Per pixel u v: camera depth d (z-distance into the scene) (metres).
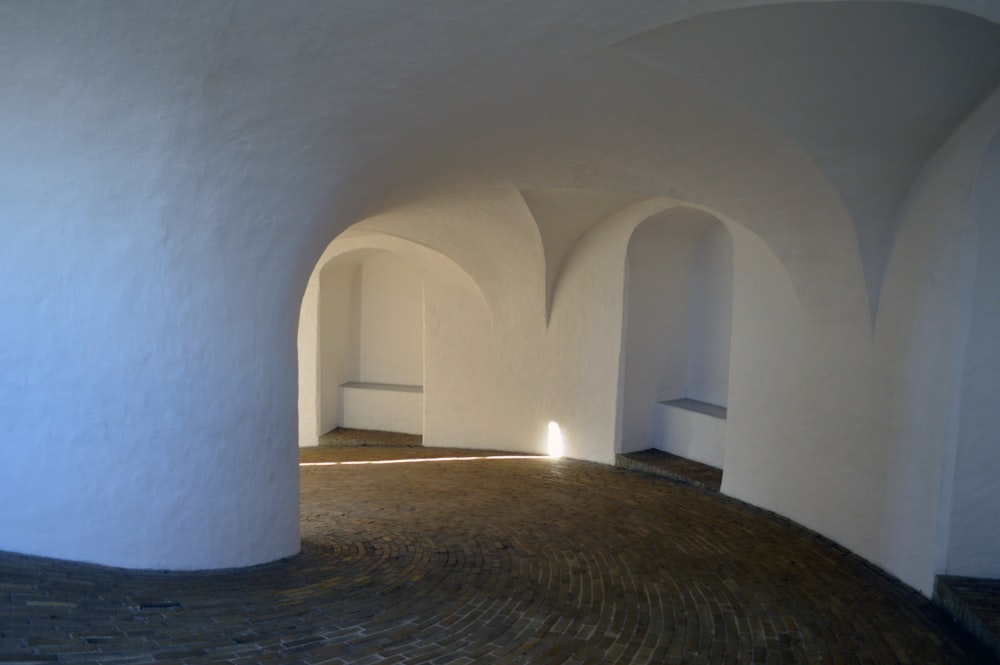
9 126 3.89
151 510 4.61
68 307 4.25
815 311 6.92
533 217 9.55
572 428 10.98
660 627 4.59
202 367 4.84
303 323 13.02
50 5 3.46
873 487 6.09
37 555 4.20
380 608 4.54
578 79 4.95
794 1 3.85
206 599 4.14
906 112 4.88
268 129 4.69
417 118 5.29
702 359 10.56
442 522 7.32
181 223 4.60
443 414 12.30
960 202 5.02
